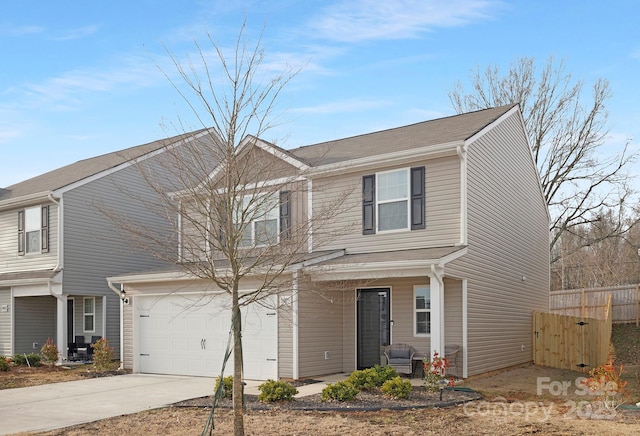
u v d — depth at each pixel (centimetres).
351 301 1778
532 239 2252
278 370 1625
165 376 1820
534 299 2227
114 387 1584
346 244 1784
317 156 1911
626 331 2522
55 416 1180
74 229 2341
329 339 1727
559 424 1000
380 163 1719
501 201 1923
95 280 2395
